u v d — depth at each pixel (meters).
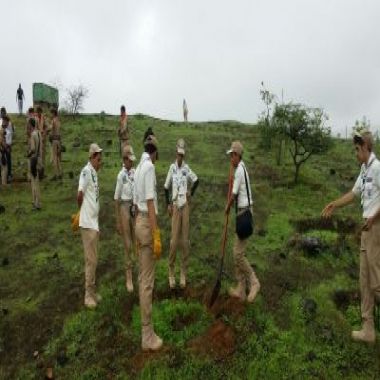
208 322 5.97
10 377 5.66
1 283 7.59
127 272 6.92
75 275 7.62
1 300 7.11
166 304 6.38
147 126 19.72
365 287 5.57
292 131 12.28
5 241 9.12
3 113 12.76
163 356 5.43
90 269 6.50
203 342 5.60
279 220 9.53
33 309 6.82
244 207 5.96
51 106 23.28
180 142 6.88
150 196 5.29
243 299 6.23
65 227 9.66
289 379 5.10
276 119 12.66
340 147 17.36
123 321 6.26
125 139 14.58
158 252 5.23
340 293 6.79
